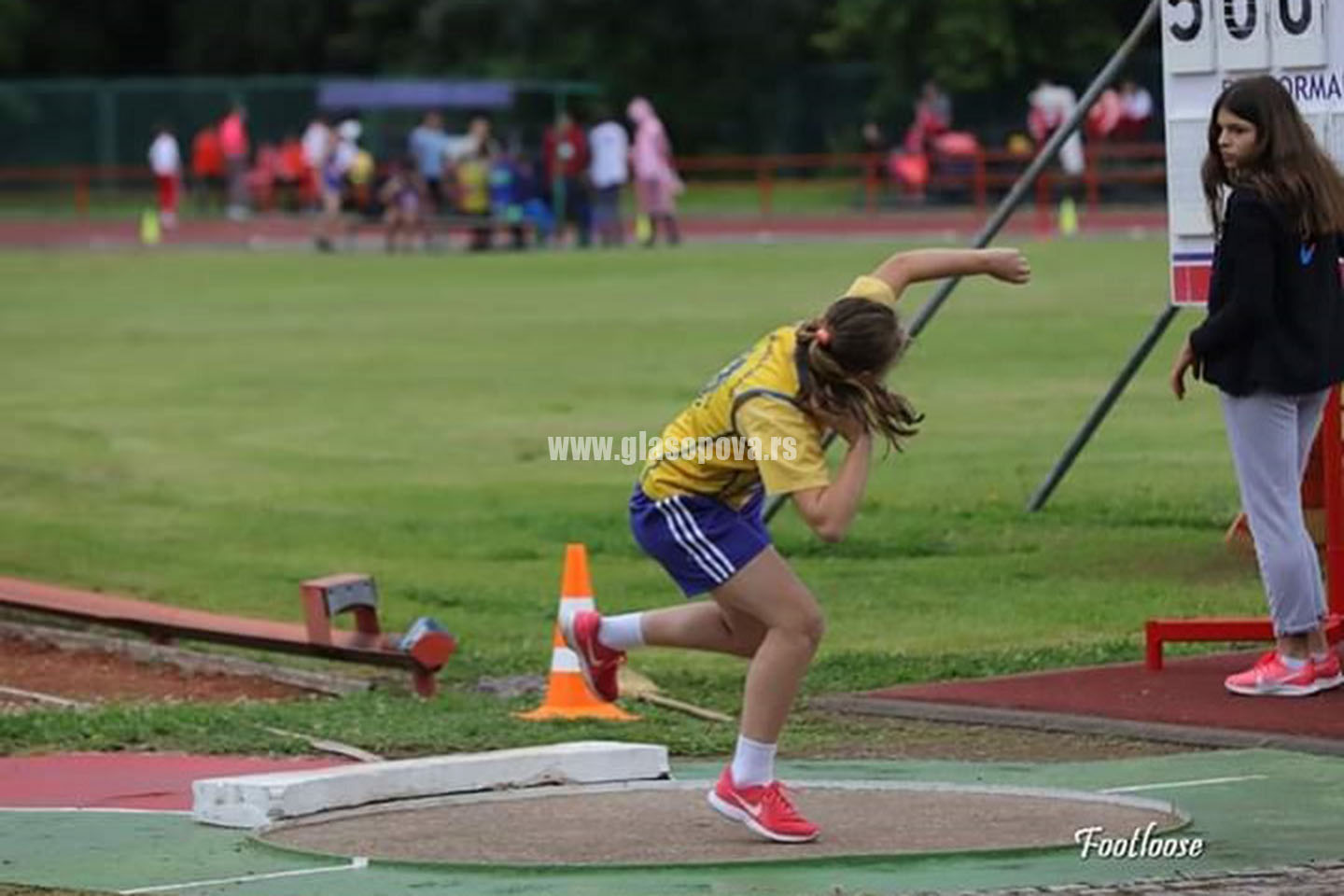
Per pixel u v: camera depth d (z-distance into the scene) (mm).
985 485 49250
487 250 125062
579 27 177625
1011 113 159250
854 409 20250
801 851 20578
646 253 116000
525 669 33594
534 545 45031
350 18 188250
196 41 192125
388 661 31578
